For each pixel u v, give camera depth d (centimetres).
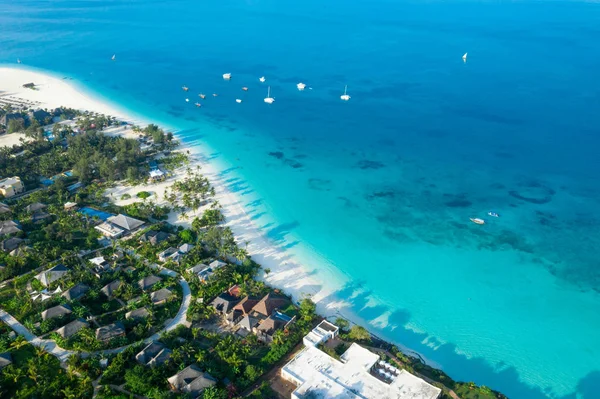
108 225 15262
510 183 19312
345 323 11644
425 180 19662
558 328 12169
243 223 16412
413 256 14912
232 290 12644
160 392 9319
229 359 10119
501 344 11656
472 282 13788
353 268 14338
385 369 10356
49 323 11000
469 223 16638
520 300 13100
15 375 9531
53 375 9769
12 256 13300
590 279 13875
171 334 10888
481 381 10606
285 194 18475
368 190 18912
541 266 14438
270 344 10956
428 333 11950
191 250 14062
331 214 17188
